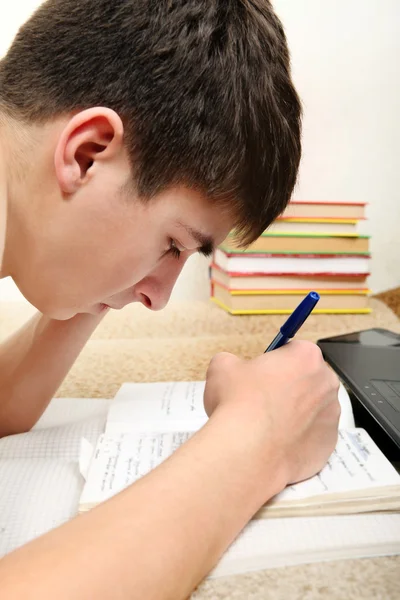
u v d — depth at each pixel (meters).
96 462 0.44
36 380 0.60
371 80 1.30
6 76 0.47
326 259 1.11
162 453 0.45
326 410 0.43
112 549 0.28
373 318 1.12
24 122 0.44
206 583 0.31
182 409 0.57
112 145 0.41
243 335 1.00
